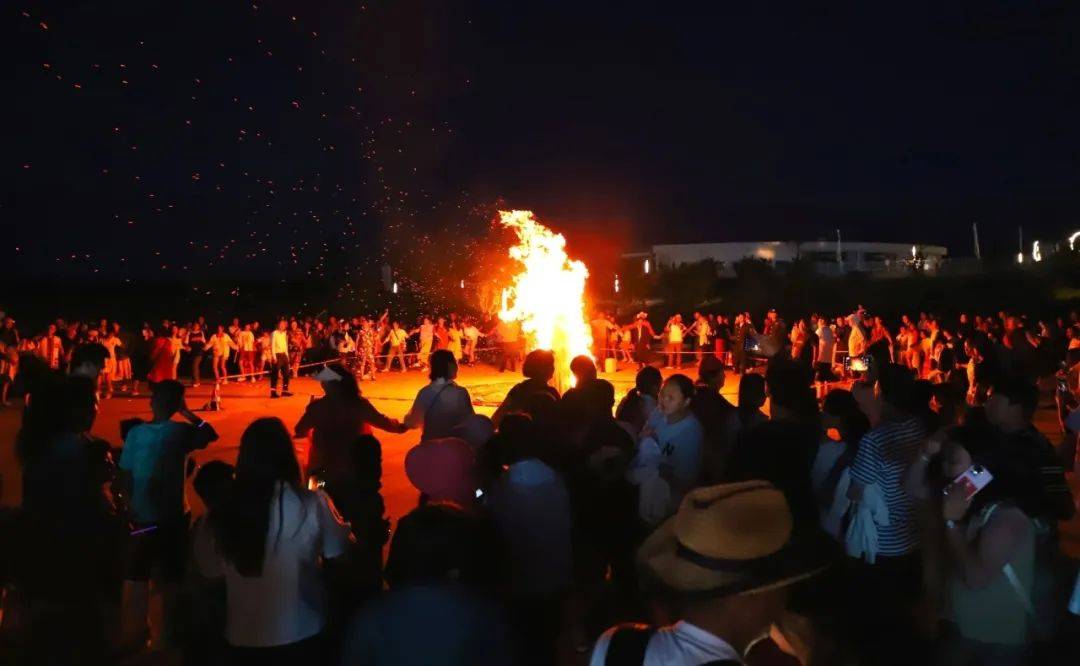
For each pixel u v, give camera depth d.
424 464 4.91
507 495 4.84
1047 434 15.22
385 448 14.23
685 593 2.23
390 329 29.53
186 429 6.19
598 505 5.92
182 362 27.38
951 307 41.03
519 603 4.76
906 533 5.13
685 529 2.25
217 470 5.30
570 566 5.04
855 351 26.22
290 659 3.99
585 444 6.02
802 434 5.22
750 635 2.28
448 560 2.99
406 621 2.87
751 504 2.24
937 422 5.34
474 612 2.90
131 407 20.41
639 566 2.38
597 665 2.34
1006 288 41.81
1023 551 4.05
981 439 4.18
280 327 21.91
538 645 4.84
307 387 24.08
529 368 7.12
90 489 5.24
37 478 5.16
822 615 4.78
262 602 3.97
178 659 5.81
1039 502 4.21
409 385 25.53
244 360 25.77
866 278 47.62
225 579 4.14
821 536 2.46
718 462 6.63
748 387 6.53
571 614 5.92
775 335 24.11
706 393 6.96
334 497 5.45
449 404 6.98
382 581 5.70
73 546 5.15
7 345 19.95
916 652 4.98
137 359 23.53
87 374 6.53
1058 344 21.42
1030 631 4.16
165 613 5.98
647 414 7.42
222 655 4.42
